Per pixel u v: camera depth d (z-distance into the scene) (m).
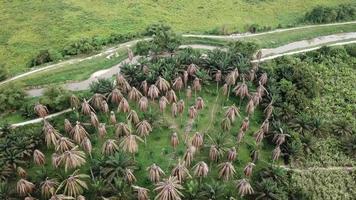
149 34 105.69
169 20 112.69
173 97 78.12
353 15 114.00
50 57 96.88
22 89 83.62
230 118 74.50
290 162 72.69
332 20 112.44
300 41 104.75
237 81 83.88
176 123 78.44
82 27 108.31
